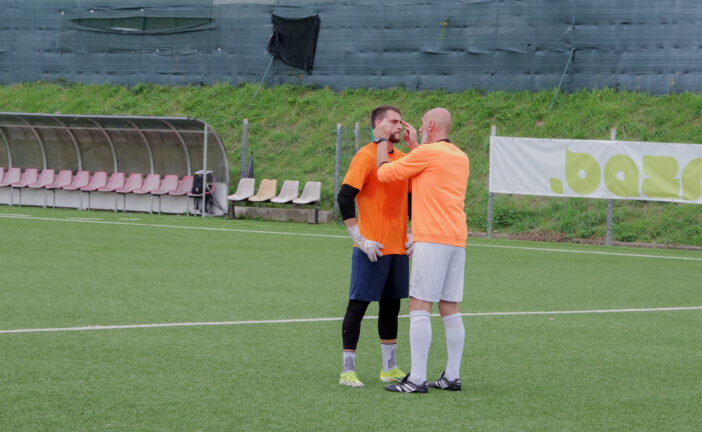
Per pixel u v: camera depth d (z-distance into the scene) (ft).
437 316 113.50
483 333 102.17
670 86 306.55
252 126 351.25
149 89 378.94
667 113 297.74
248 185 311.27
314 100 353.31
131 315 107.04
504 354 90.02
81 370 76.74
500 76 330.13
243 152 315.99
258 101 361.30
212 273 151.74
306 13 360.07
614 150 239.09
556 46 321.32
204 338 93.66
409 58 343.87
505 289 142.61
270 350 88.38
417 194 73.26
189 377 75.36
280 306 117.39
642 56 310.04
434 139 74.33
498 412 66.33
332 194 309.63
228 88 370.94
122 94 379.96
